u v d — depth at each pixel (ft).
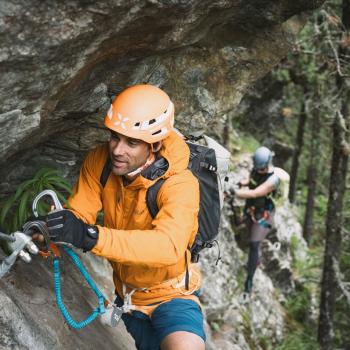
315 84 28.43
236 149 31.37
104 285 14.33
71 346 9.38
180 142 8.02
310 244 40.47
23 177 10.61
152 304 8.64
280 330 26.86
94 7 6.40
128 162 7.54
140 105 7.38
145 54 9.10
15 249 6.73
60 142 10.67
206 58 11.91
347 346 28.96
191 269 8.86
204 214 8.74
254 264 22.98
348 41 19.53
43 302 9.66
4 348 7.71
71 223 6.81
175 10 7.65
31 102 7.18
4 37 5.96
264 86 37.37
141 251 7.00
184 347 8.09
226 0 8.86
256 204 22.35
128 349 12.10
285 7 11.43
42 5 5.93
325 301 25.25
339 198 23.50
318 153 38.63
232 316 22.63
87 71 8.16
